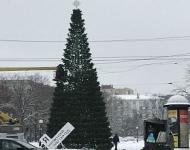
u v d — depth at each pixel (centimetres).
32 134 9475
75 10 5200
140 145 6531
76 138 4912
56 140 3616
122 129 15950
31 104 8888
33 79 10531
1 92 8856
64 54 5144
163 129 2791
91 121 4947
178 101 3136
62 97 5000
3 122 4206
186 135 3141
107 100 14300
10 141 2373
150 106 16625
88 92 4994
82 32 5181
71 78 5053
